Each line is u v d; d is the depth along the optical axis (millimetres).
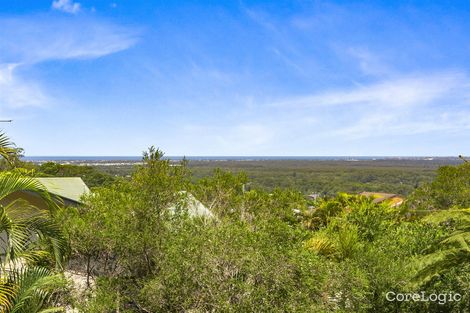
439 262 5910
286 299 5578
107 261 8234
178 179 8555
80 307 6383
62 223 7504
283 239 6871
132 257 7820
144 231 7695
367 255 6668
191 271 6230
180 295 6254
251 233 6672
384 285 6152
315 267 5914
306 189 73125
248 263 5957
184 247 6406
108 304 6562
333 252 8367
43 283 5426
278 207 12633
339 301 5762
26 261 5836
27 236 5465
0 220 5129
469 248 5660
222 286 5867
